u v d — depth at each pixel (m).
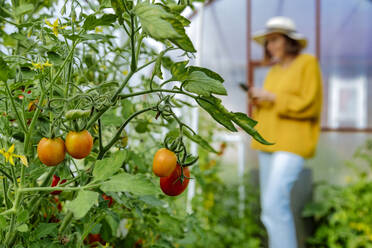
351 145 4.77
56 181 0.79
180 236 1.07
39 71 0.67
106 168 0.54
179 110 1.60
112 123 0.81
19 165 0.71
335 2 4.74
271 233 2.54
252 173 3.82
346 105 4.92
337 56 4.93
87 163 0.93
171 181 0.70
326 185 4.10
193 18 4.24
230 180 3.96
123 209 1.02
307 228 3.40
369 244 2.90
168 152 0.66
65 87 0.68
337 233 3.10
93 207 0.72
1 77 0.51
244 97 4.77
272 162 2.62
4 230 0.68
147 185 0.52
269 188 2.55
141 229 1.11
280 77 2.74
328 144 4.79
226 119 0.63
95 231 0.79
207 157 2.96
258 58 4.77
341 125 4.88
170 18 0.46
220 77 0.62
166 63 0.96
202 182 1.13
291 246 2.49
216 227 2.76
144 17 0.47
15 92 0.65
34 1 1.02
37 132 0.74
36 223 0.79
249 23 4.76
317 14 4.80
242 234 2.81
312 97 2.41
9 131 0.67
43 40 0.73
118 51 0.91
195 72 0.58
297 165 2.49
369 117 4.84
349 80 4.92
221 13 4.78
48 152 0.57
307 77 2.46
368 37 4.81
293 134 2.50
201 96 0.59
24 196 0.67
